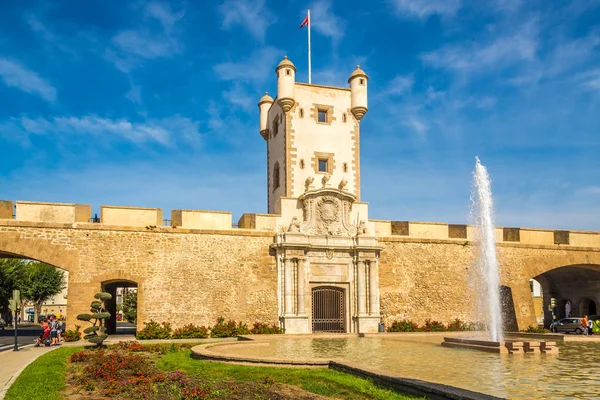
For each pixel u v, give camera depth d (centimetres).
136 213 3475
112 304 4003
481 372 1541
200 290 3488
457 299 4062
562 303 5109
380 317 3806
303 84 4125
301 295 3641
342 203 3897
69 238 3281
